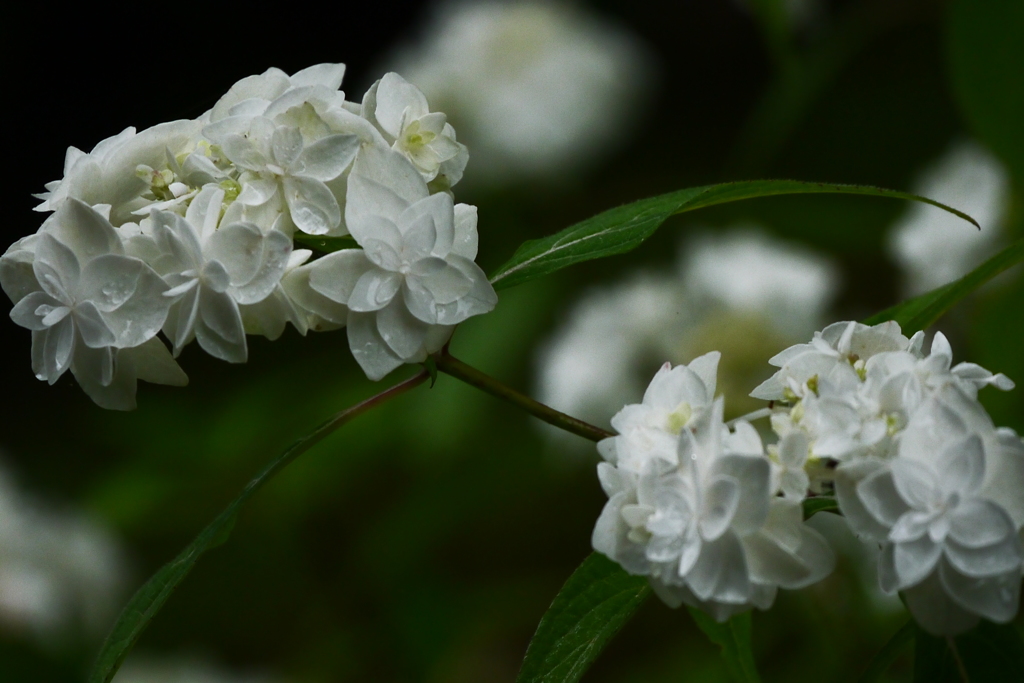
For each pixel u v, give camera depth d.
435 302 0.82
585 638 0.83
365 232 0.82
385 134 0.84
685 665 1.21
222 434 1.41
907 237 1.23
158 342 0.82
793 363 0.81
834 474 0.78
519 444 1.39
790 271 1.19
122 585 1.39
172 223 0.81
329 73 0.85
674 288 1.23
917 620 0.77
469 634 1.37
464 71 1.54
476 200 1.55
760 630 1.10
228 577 1.41
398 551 1.38
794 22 1.46
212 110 0.84
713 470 0.78
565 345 1.28
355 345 0.82
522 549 1.48
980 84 1.00
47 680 1.32
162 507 1.39
